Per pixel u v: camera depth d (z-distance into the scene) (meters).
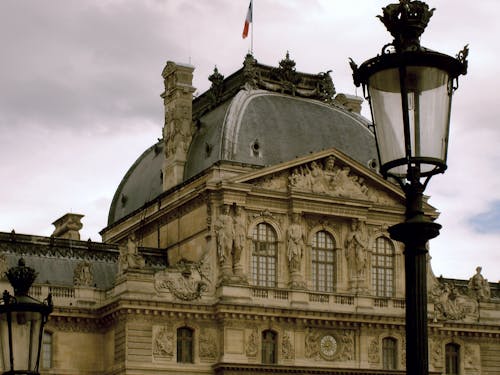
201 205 104.31
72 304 101.50
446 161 21.73
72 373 100.50
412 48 21.92
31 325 27.05
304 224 105.38
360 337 105.19
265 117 109.25
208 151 106.62
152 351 97.44
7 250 105.00
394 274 109.19
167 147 111.94
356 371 103.31
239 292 100.19
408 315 22.25
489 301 115.69
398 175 23.05
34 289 100.69
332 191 106.31
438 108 21.73
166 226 111.00
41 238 107.62
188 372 98.38
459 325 112.88
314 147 109.69
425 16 22.19
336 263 106.50
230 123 106.69
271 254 103.69
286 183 104.75
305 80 116.38
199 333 99.69
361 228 107.38
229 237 101.00
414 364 21.89
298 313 101.75
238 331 99.81
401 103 21.67
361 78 22.23
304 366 101.06
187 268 100.38
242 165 103.56
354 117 116.81
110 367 99.75
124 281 98.00
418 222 22.39
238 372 98.44
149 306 97.44
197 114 116.19
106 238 122.62
